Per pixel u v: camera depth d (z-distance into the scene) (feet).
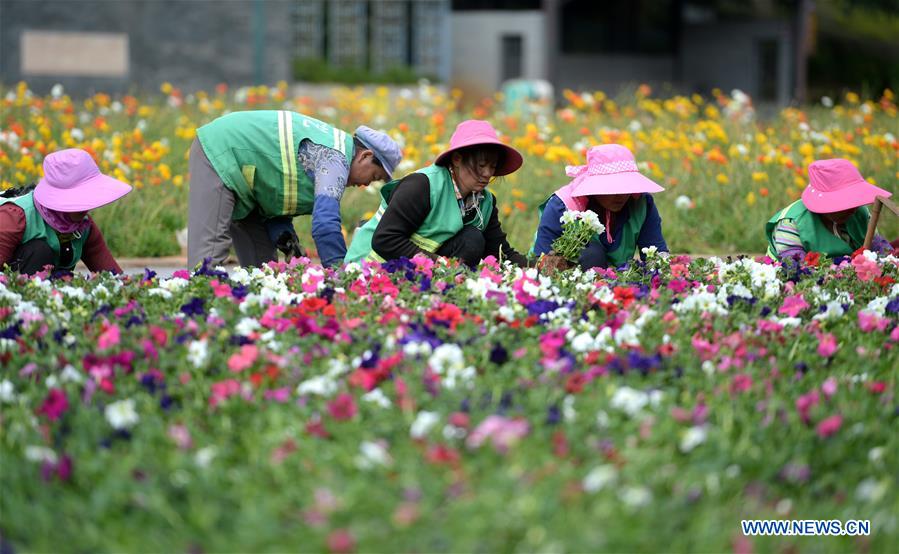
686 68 242.37
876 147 74.54
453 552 19.62
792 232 46.62
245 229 47.57
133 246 61.52
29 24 142.51
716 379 27.37
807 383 28.04
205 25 150.92
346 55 192.24
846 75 275.59
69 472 22.39
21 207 41.96
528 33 214.48
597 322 33.17
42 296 35.53
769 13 236.63
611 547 19.86
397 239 41.19
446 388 25.86
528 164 72.90
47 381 27.32
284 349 29.55
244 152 43.88
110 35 146.51
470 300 34.83
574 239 40.70
